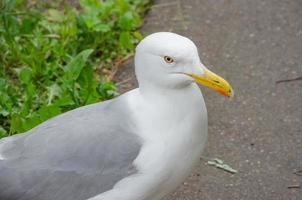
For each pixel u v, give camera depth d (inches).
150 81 226.4
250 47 338.3
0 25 325.1
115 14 347.3
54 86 303.1
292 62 329.1
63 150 226.1
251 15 357.1
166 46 222.7
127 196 226.7
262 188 267.9
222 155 282.7
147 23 353.7
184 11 360.5
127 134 226.1
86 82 299.9
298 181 270.5
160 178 226.1
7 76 316.8
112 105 233.9
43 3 360.8
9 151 229.3
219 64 329.7
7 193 224.5
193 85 227.9
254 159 280.4
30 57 320.2
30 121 280.4
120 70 327.0
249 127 295.1
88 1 343.6
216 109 304.3
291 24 351.6
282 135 291.0
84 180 225.3
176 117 225.0
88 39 331.3
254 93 312.5
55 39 334.0
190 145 227.9
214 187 269.3
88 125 228.8
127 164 223.5
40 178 224.4
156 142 223.8
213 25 352.2
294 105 305.6
